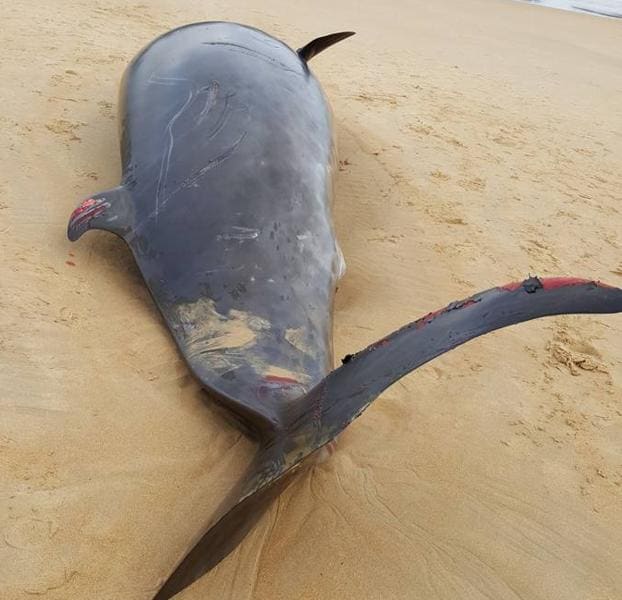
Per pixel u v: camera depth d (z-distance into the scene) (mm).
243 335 1893
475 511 1739
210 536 1320
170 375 1880
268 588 1491
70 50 3953
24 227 2344
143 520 1541
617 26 7590
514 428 2020
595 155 4098
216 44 2807
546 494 1825
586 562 1671
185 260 2088
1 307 1965
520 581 1601
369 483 1756
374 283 2562
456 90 4711
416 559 1600
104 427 1710
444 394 2090
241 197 2219
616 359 2383
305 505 1668
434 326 1484
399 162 3500
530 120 4449
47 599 1379
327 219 2332
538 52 6066
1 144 2816
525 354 2330
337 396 1472
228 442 1734
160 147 2408
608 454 1991
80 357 1874
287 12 5707
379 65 4910
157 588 1435
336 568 1552
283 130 2479
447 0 7430
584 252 3039
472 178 3496
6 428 1650
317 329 1979
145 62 2854
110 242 2350
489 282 2682
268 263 2086
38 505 1520
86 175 2744
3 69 3502
